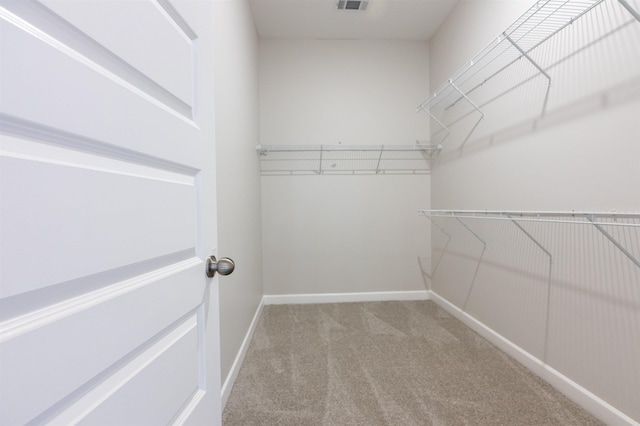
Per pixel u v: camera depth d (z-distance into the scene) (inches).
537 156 64.9
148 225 20.7
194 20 28.0
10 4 12.5
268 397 60.1
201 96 29.6
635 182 45.9
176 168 25.0
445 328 93.0
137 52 19.7
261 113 117.2
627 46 46.3
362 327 94.4
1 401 11.7
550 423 52.2
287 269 119.1
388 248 121.0
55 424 13.9
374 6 99.8
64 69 14.5
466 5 92.0
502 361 72.8
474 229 90.9
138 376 19.5
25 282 12.6
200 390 28.9
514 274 73.9
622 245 48.1
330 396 60.2
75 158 15.1
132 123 19.1
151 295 20.8
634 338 46.8
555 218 60.7
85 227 15.5
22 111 12.6
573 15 54.9
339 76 118.7
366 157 119.8
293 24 109.0
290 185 118.6
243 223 80.7
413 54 119.7
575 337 57.0
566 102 57.2
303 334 89.7
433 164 117.5
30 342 12.7
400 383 64.4
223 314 58.9
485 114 83.7
